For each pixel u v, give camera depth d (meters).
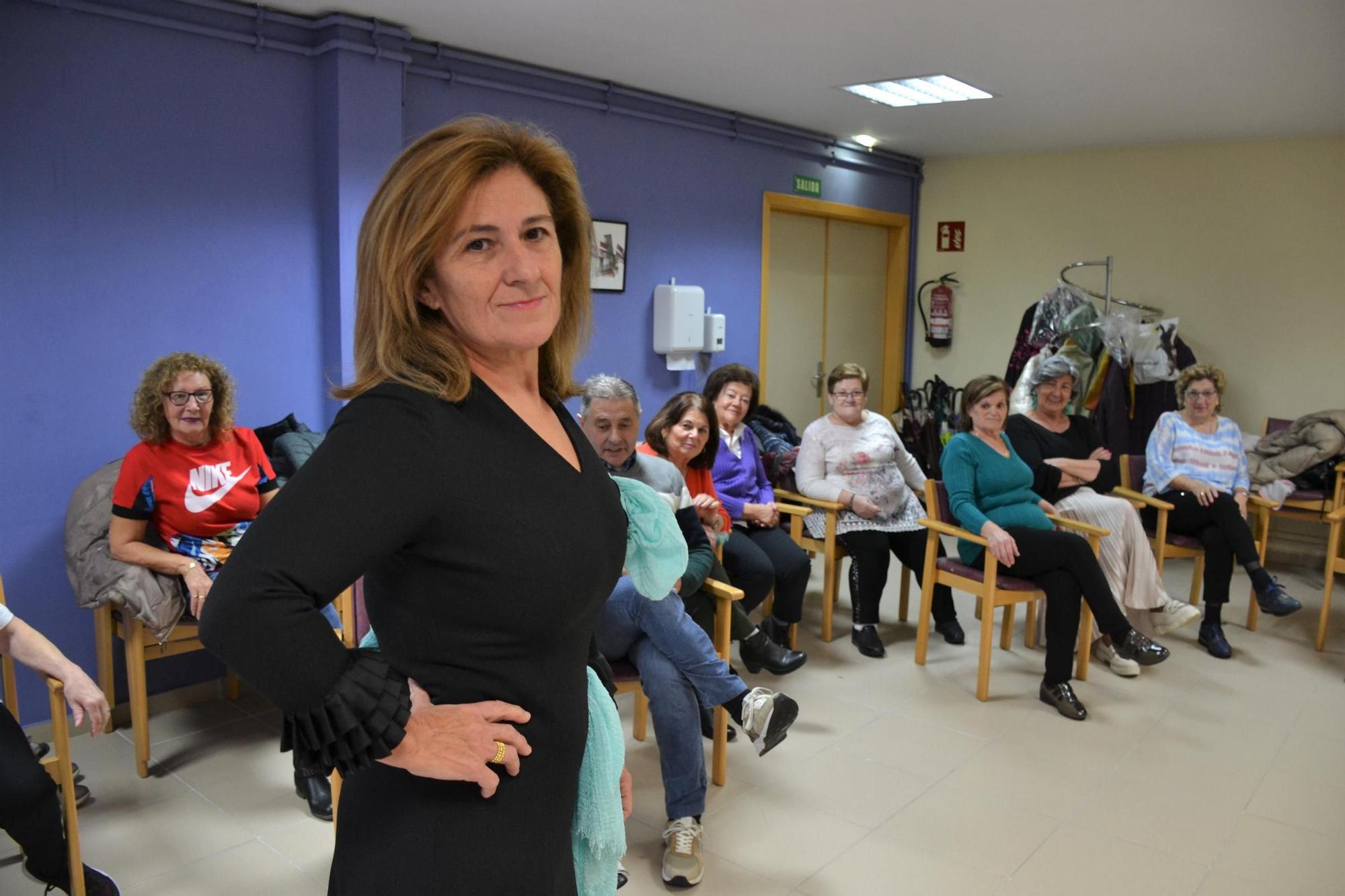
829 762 2.89
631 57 3.90
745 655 3.07
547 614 0.92
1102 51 3.66
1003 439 3.69
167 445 2.80
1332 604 4.57
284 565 0.77
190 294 3.16
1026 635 3.97
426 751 0.87
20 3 2.73
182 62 3.06
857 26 3.41
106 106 2.92
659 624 2.38
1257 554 3.93
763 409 4.58
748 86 4.38
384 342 0.90
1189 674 3.66
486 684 0.92
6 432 2.82
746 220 5.21
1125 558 3.68
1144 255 5.81
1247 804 2.67
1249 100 4.45
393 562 0.89
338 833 0.97
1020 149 5.94
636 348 4.71
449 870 0.90
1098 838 2.49
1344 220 5.23
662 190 4.71
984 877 2.31
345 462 0.82
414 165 0.91
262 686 0.79
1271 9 3.12
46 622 2.94
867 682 3.52
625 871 2.24
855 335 6.33
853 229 6.18
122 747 2.91
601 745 1.07
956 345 6.50
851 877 2.30
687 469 3.21
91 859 2.32
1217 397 4.18
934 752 2.96
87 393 2.96
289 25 3.29
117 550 2.70
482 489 0.87
